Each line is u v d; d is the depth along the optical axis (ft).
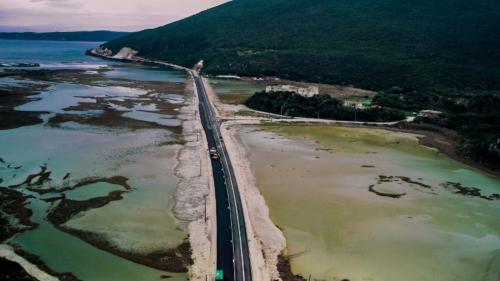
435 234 163.84
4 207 167.32
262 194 194.59
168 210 172.76
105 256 137.59
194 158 241.96
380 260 144.15
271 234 157.17
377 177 223.92
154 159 235.40
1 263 128.77
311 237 156.87
